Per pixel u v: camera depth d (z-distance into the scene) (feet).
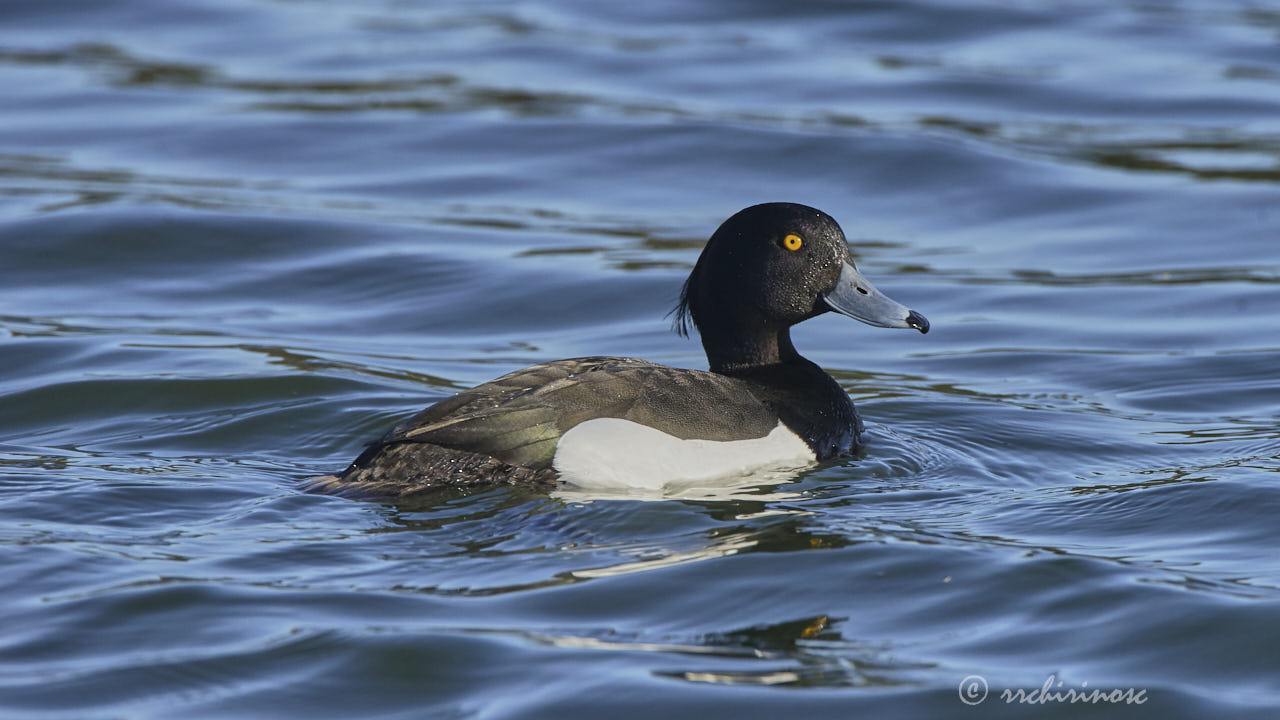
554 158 63.52
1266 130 65.16
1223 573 27.04
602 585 26.40
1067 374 43.29
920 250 54.60
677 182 60.90
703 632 24.79
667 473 31.58
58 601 25.36
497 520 29.32
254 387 40.01
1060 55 75.10
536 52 76.48
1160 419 38.86
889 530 29.35
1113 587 26.23
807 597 26.09
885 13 81.66
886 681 23.13
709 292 36.55
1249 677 23.32
